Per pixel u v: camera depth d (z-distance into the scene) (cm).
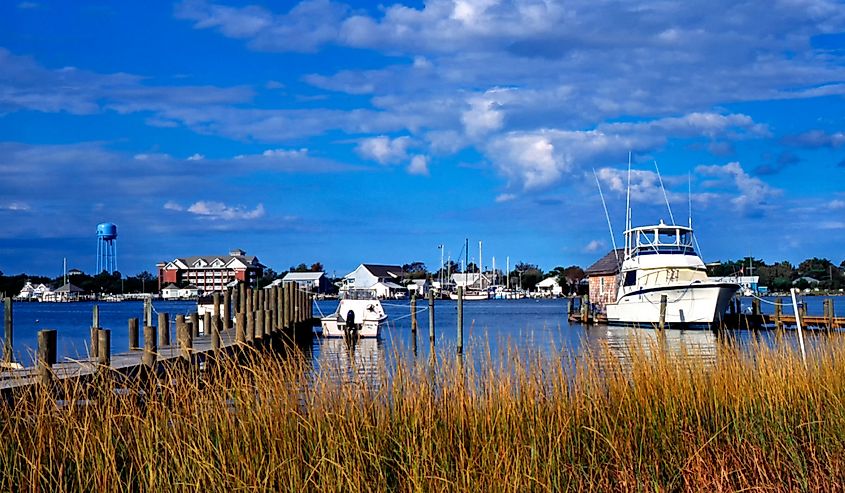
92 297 11569
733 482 916
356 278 13188
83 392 954
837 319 3494
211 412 890
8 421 838
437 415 938
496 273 15200
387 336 3931
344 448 837
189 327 1462
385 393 973
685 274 3966
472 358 1123
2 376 1091
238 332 2006
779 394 1118
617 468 907
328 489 781
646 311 3950
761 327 3666
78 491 772
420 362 1062
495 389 988
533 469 849
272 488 774
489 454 859
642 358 1162
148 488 770
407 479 817
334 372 1064
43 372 985
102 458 804
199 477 775
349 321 3762
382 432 897
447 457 866
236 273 11625
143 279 12062
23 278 11819
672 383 1095
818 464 972
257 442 838
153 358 1372
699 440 980
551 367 1098
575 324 4738
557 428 940
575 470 888
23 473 780
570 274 14088
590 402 1020
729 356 1252
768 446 1013
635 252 4234
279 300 3131
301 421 879
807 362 1265
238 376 988
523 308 8869
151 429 850
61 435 830
